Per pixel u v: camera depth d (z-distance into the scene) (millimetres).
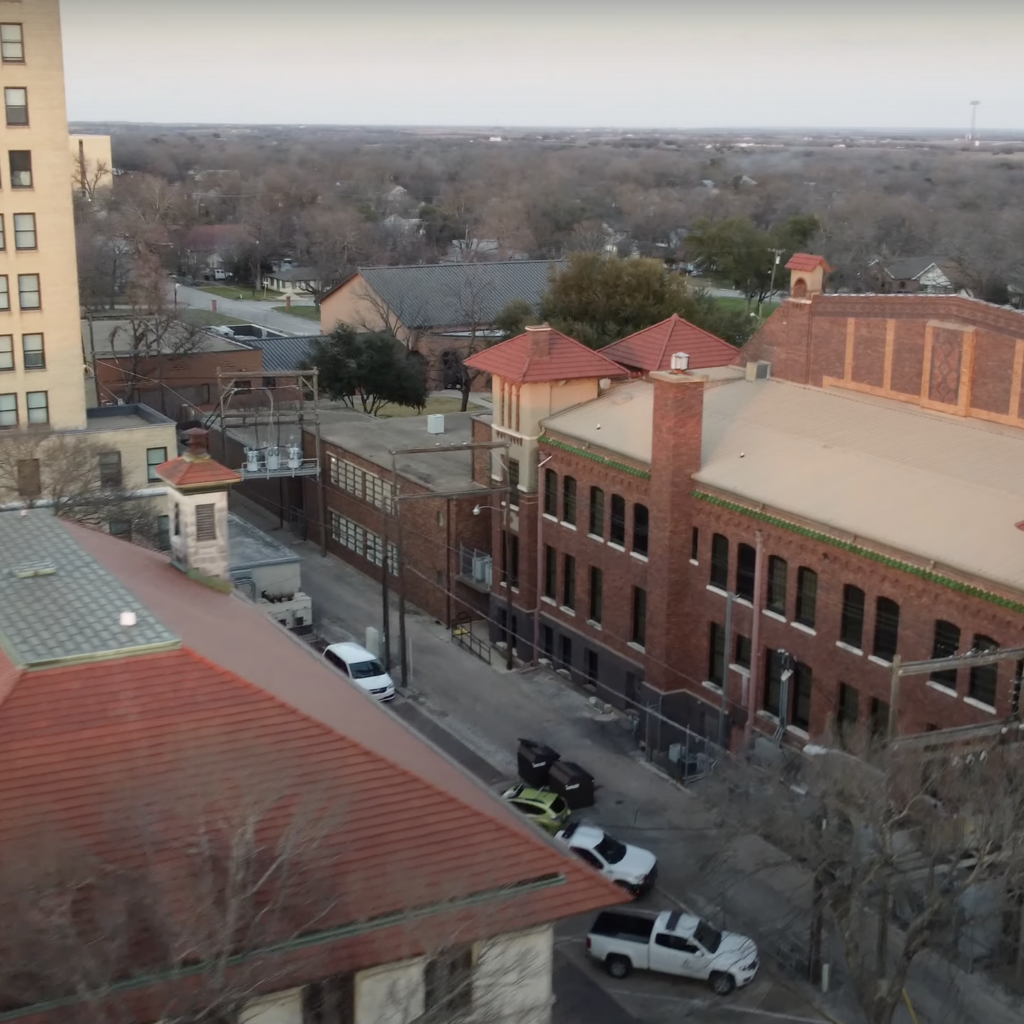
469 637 56594
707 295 109812
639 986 31781
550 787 41438
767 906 35312
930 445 41781
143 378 87750
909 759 28781
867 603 37281
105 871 18234
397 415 95312
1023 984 31344
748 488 41531
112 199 198375
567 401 52719
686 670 45562
